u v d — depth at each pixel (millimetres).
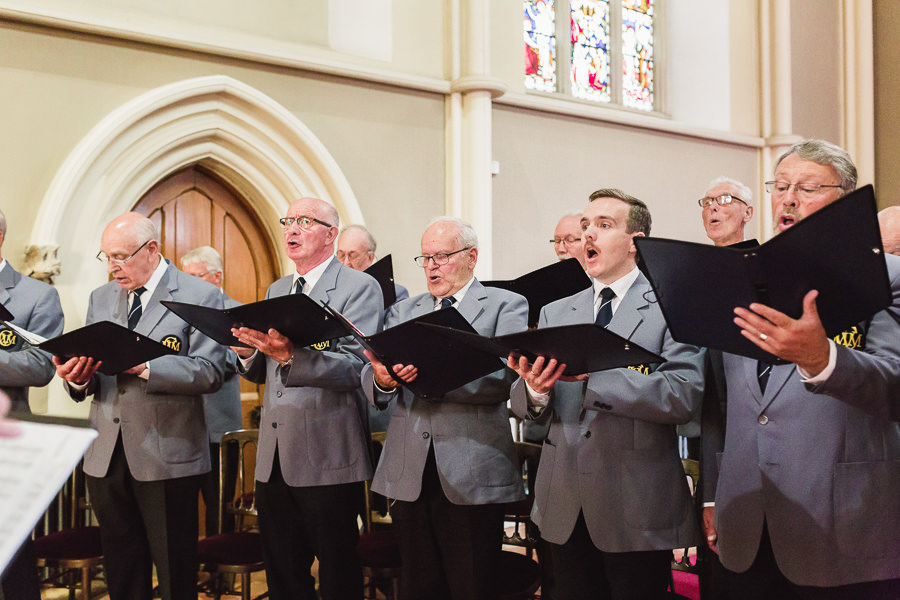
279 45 4957
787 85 6941
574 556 2328
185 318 2646
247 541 3172
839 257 1466
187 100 4652
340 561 2852
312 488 2828
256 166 5000
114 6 4445
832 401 1868
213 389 3014
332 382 2795
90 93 4387
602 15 6816
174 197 4957
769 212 6980
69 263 4297
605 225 2418
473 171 5465
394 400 3699
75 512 3584
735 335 1666
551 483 2369
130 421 2932
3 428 1028
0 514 941
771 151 6984
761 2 6988
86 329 2525
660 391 2168
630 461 2238
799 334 1502
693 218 6652
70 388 2895
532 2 6430
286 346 2668
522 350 2111
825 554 1810
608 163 6238
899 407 1650
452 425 2633
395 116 5371
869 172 7207
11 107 4176
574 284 3457
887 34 7258
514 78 5840
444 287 2781
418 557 2684
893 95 7199
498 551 2658
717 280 1576
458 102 5520
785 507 1872
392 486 2668
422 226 5457
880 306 1511
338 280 3004
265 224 5234
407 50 5453
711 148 6766
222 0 4793
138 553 3008
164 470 2910
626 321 2344
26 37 4219
